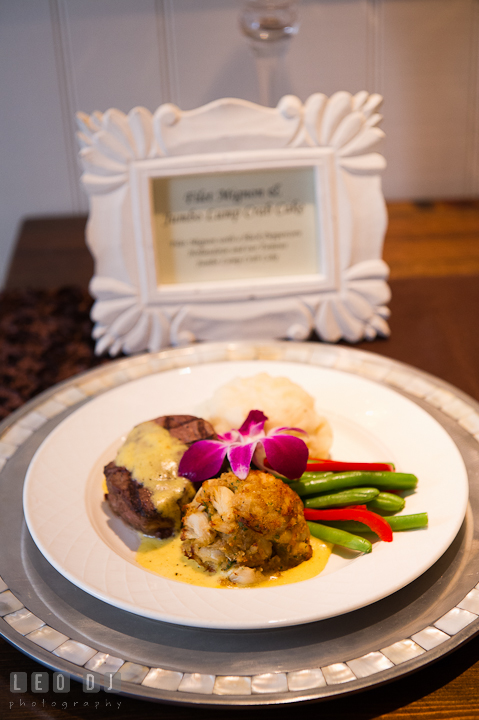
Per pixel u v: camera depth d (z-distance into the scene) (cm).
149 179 62
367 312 65
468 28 87
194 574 44
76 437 52
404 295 73
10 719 38
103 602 41
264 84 90
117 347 65
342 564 45
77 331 69
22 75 89
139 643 39
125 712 38
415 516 44
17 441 52
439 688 38
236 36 87
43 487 47
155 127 61
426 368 62
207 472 46
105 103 91
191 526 44
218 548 44
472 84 91
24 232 92
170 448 49
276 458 47
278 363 59
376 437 52
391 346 66
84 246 87
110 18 86
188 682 37
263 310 65
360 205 64
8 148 93
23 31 86
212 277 65
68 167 95
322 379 57
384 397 55
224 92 90
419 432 51
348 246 64
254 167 62
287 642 38
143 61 88
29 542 44
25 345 67
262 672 37
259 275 66
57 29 86
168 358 61
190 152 62
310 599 39
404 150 95
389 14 86
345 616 40
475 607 39
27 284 79
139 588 40
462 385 60
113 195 62
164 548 46
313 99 61
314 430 52
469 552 43
